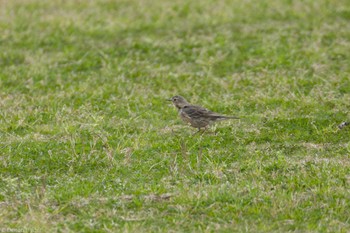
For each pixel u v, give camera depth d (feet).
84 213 37.65
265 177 41.50
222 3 86.38
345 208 37.83
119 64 64.80
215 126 50.08
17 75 61.82
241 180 41.09
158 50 68.54
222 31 74.84
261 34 73.10
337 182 40.52
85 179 41.96
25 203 38.70
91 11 84.69
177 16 81.66
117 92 57.93
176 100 51.72
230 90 57.82
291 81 58.70
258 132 48.91
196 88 58.70
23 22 79.30
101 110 54.03
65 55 67.51
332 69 61.87
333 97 54.65
